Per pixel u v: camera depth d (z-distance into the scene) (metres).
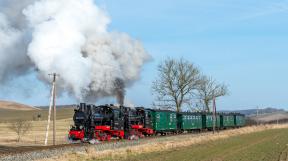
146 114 55.59
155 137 53.66
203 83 91.81
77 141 44.94
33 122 108.38
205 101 92.88
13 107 197.62
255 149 39.66
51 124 102.06
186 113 68.56
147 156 31.75
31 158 28.83
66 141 56.09
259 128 89.50
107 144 39.66
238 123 95.00
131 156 31.77
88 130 43.53
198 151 36.47
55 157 29.02
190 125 69.50
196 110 91.31
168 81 86.62
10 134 73.88
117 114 48.25
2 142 55.34
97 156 30.33
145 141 45.00
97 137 44.19
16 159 28.11
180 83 86.25
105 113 47.06
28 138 64.12
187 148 39.44
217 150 37.97
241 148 40.69
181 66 86.81
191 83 87.00
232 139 54.81
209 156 32.47
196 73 87.62
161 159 29.77
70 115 139.00
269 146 43.50
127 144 40.62
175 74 86.62
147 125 55.53
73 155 29.88
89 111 43.91
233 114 91.69
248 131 75.81
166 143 41.62
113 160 29.00
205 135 58.22
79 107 44.31
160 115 59.50
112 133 47.34
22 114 151.50
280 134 69.31
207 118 76.25
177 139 48.78
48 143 53.09
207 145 43.53
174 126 64.44
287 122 164.25
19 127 67.19
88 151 32.09
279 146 43.47
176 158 30.58
